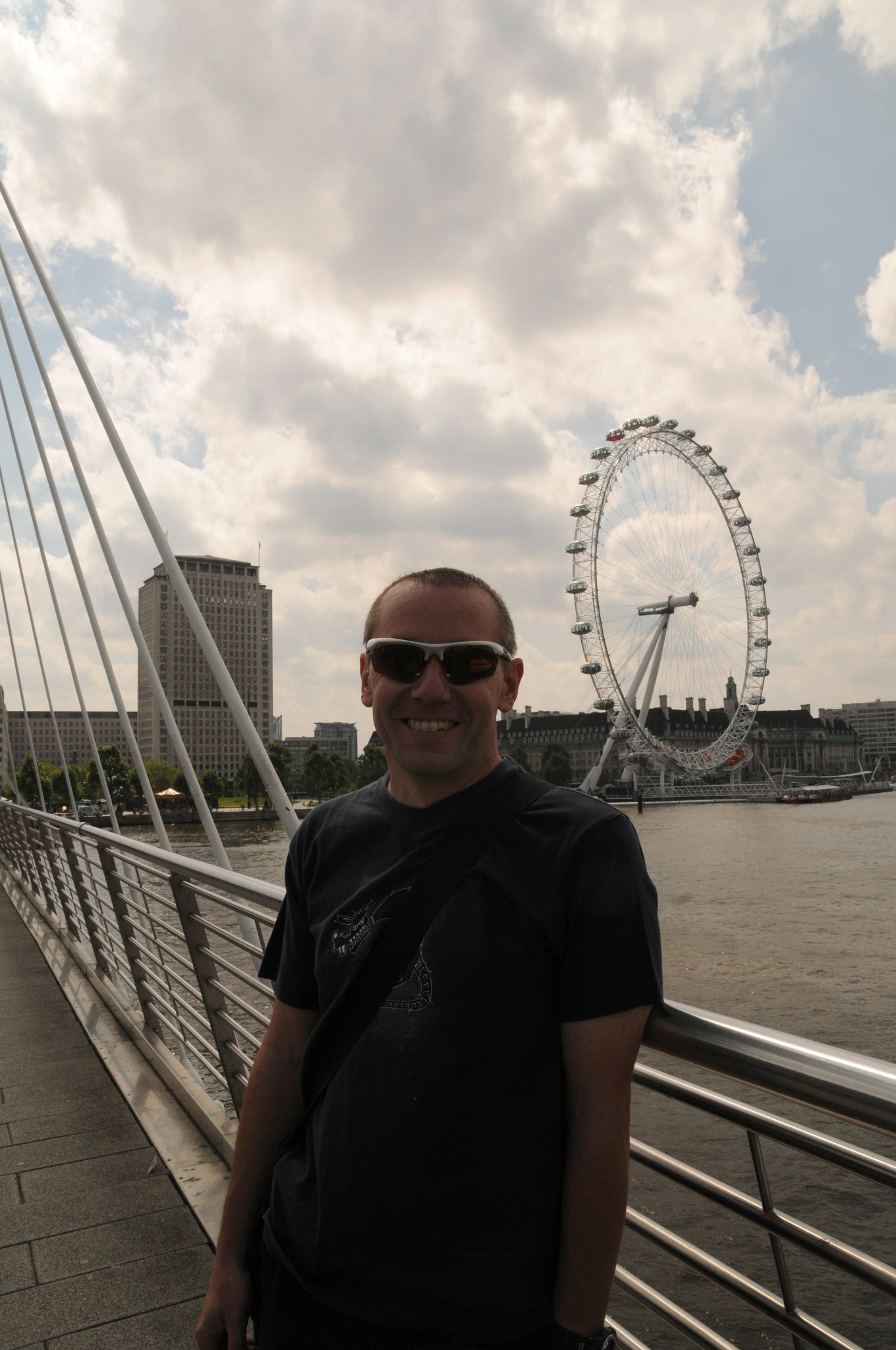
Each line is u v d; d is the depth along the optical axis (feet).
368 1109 4.90
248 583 400.26
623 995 4.59
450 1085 4.76
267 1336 5.38
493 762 5.75
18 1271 10.18
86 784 378.73
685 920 106.93
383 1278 4.81
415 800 5.74
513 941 4.79
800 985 72.69
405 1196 4.76
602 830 4.85
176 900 13.34
